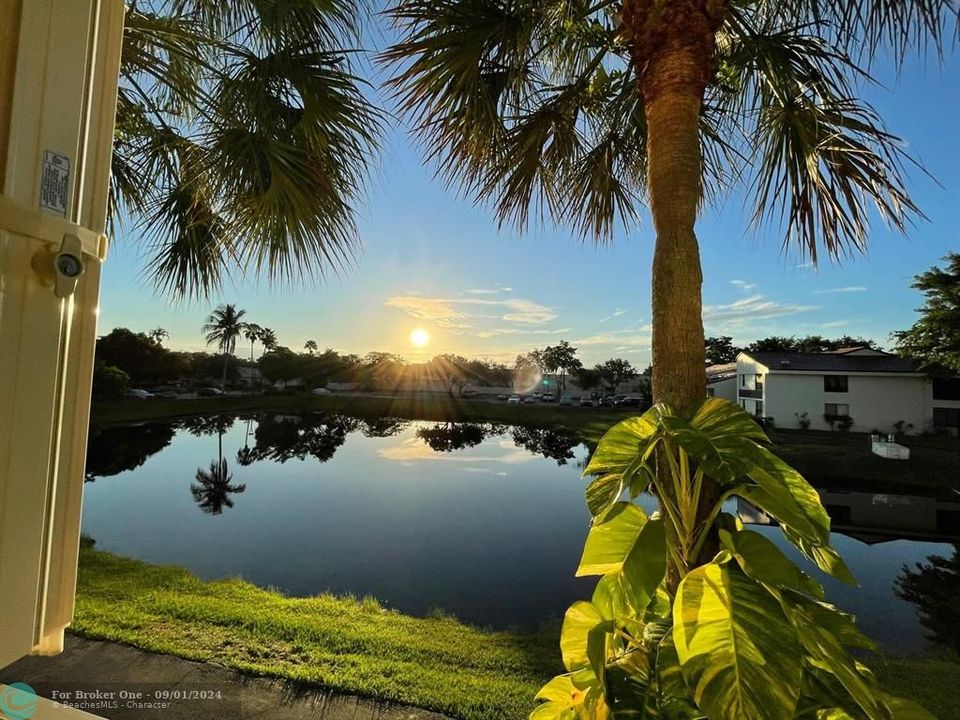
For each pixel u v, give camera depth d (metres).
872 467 14.71
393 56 1.91
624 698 1.08
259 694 2.35
